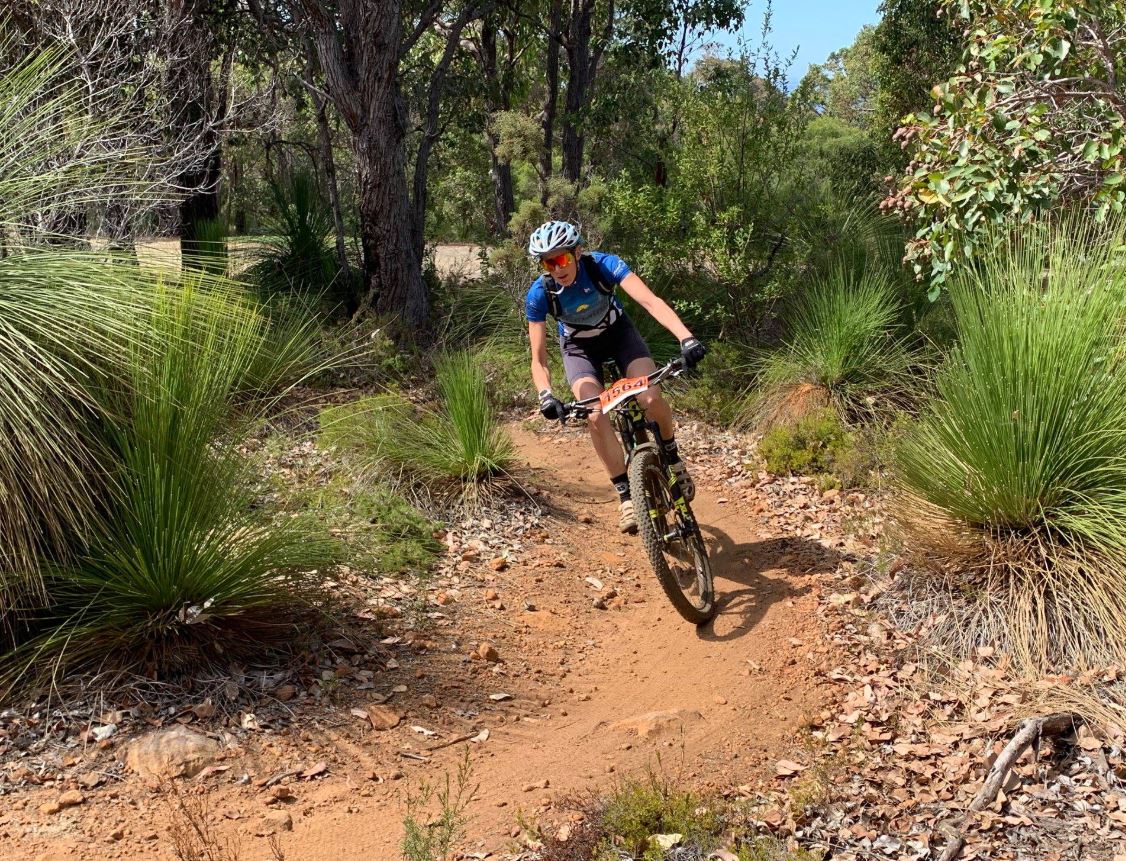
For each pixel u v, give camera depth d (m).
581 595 5.67
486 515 6.57
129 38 9.45
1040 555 4.64
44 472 3.90
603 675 4.79
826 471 7.19
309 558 4.56
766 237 9.71
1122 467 4.57
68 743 3.68
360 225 12.02
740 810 3.48
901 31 14.50
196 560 4.19
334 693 4.20
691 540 5.39
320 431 6.98
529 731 4.18
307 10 10.29
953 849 3.19
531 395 9.60
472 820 3.47
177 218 10.20
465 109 15.20
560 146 15.97
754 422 8.33
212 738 3.79
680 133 10.65
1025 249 5.42
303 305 10.11
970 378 4.99
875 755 3.86
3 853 3.10
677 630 5.22
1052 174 5.48
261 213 14.52
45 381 3.96
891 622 4.87
